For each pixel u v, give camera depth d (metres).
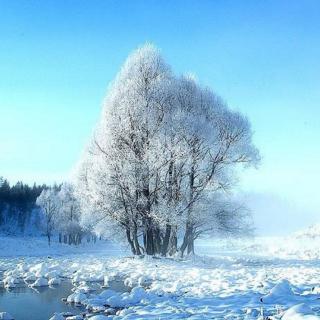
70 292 15.53
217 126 31.86
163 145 29.20
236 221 35.38
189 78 33.12
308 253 46.53
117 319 9.84
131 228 31.52
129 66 31.89
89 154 31.89
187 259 30.14
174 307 11.03
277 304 10.52
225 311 10.15
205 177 31.50
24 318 11.20
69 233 90.69
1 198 126.69
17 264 27.31
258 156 32.97
